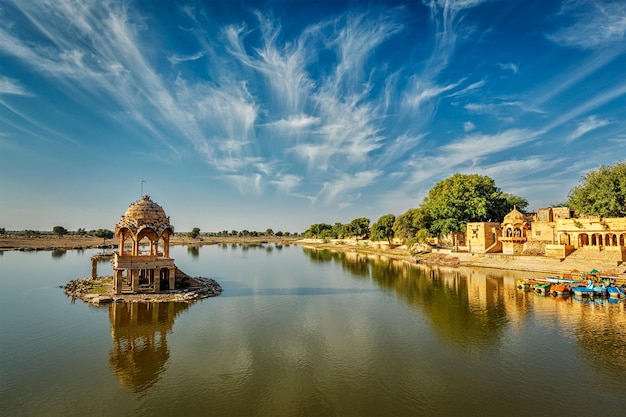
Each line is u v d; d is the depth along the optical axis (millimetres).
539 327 38562
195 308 46875
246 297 54188
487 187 112625
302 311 45750
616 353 31375
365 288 62500
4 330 37469
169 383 26109
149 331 37469
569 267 70438
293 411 22562
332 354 31547
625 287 52625
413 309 46875
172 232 59156
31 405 23062
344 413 22344
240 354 31484
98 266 91375
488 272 78812
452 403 23500
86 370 28172
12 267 90438
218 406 23078
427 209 121812
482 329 38156
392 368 28688
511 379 26750
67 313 44031
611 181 76875
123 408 22766
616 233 72188
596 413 22297
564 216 90812
